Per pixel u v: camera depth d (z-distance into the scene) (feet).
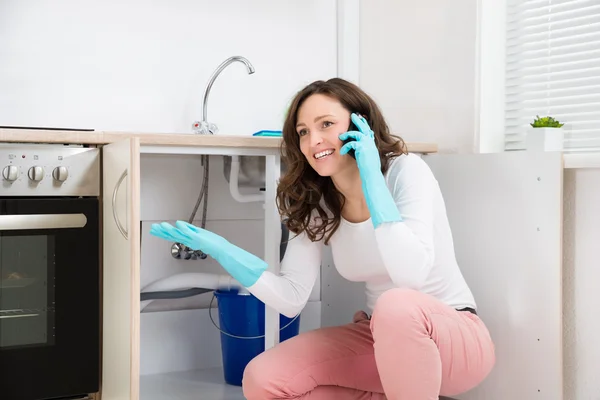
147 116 8.66
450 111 8.50
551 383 6.79
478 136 8.18
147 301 8.44
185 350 8.92
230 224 9.03
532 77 8.16
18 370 6.31
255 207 9.13
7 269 6.26
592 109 7.64
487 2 8.21
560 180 6.76
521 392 7.04
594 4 7.66
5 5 7.91
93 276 6.56
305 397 6.32
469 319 6.00
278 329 7.32
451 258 6.40
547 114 8.00
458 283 6.40
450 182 7.74
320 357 6.30
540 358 6.89
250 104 9.28
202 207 8.91
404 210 5.95
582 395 6.95
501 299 7.23
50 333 6.42
